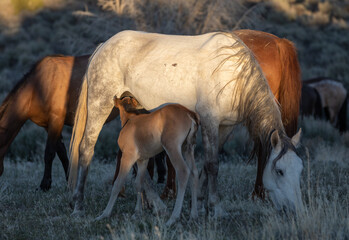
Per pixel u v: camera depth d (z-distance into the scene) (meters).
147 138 9.23
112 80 10.97
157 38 10.63
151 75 10.11
